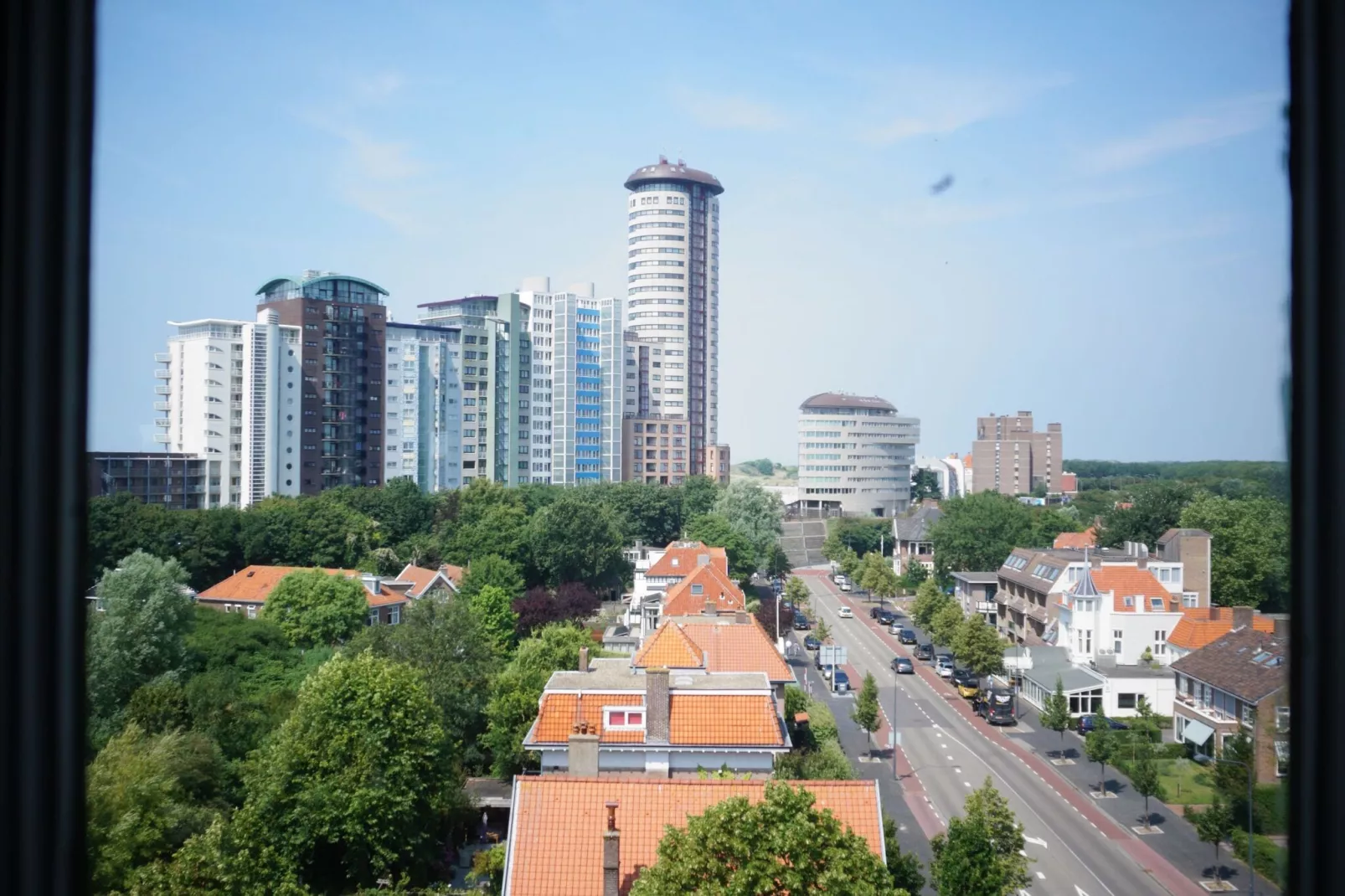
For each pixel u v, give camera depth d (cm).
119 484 9981
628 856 2444
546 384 17412
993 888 3303
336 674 3694
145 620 4838
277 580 7800
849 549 14362
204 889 2794
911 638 9469
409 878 3506
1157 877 3775
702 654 4531
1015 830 3541
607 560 10288
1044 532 11519
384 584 8544
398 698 3700
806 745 4722
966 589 10456
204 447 10931
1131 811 4600
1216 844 3672
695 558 9206
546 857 2459
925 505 16538
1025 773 5325
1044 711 6531
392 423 13388
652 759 3459
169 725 3991
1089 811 4622
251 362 11194
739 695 3625
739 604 7494
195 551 8044
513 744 4672
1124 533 9250
